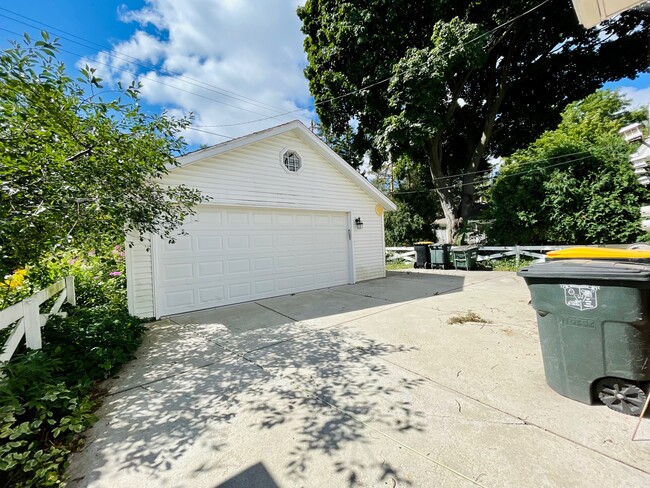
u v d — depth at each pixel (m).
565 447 1.67
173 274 5.14
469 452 1.67
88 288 5.52
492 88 12.52
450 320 4.22
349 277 8.13
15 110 2.18
